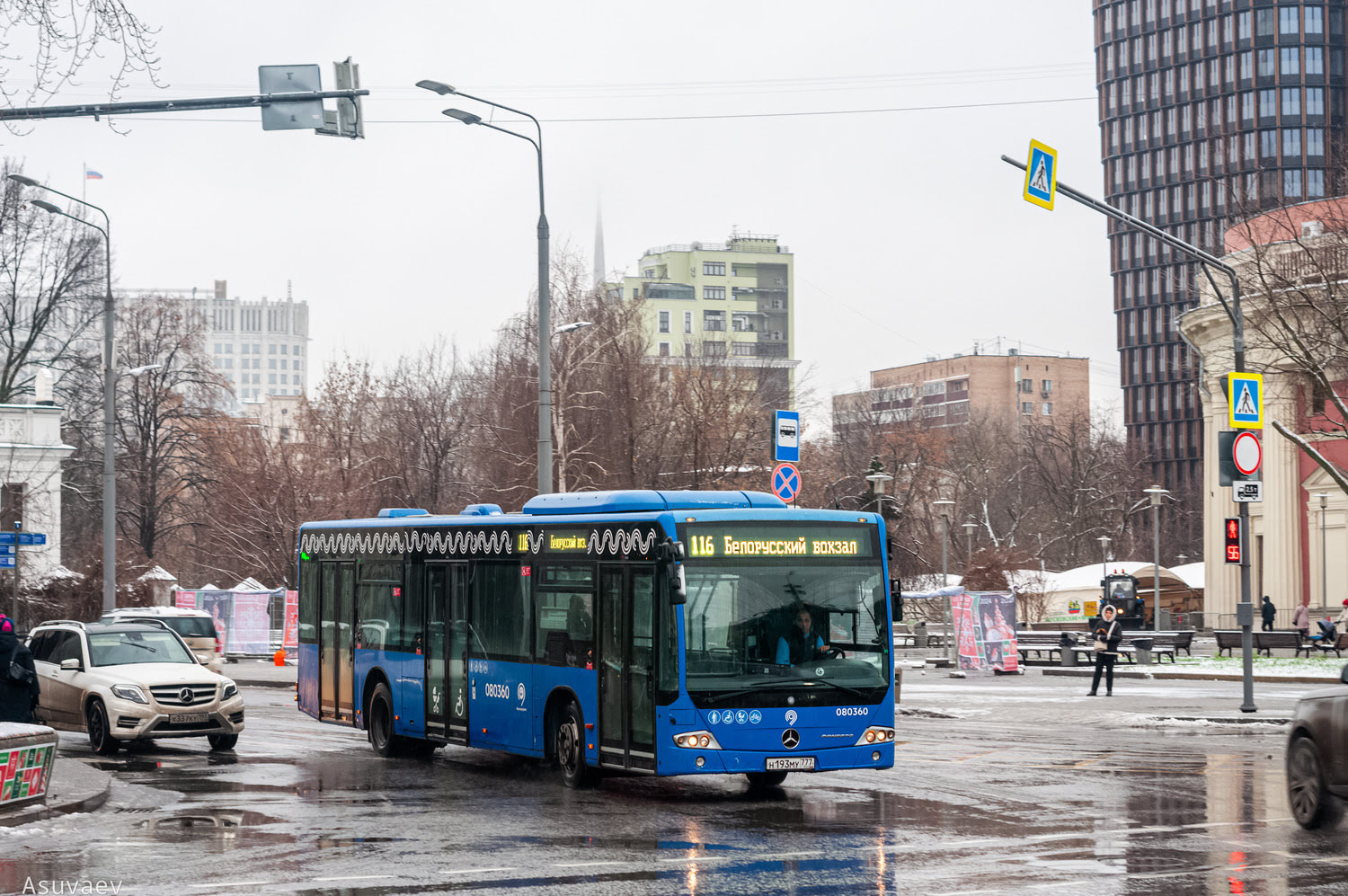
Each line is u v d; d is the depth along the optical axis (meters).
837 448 93.44
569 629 16.53
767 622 15.09
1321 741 12.98
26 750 13.99
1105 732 23.75
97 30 16.47
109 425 39.19
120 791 15.98
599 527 16.11
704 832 13.12
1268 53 112.44
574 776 16.34
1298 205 41.91
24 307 70.00
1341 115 110.81
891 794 15.88
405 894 10.21
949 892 10.20
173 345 72.94
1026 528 96.31
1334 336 38.28
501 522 18.06
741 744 14.74
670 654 14.75
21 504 55.19
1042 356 166.25
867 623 15.54
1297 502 54.84
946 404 168.12
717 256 173.25
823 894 10.15
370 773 18.27
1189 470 126.06
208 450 68.62
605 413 50.53
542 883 10.63
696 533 15.01
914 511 85.25
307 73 17.23
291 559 57.44
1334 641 44.16
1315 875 10.81
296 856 11.88
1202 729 24.36
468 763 19.48
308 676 23.11
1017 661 40.66
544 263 28.59
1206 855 11.79
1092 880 10.66
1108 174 129.38
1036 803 15.09
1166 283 126.25
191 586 74.69
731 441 52.41
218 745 21.27
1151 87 124.75
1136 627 66.94
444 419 62.09
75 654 21.55
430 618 19.55
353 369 59.72
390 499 59.91
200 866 11.39
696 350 66.62
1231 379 26.50
